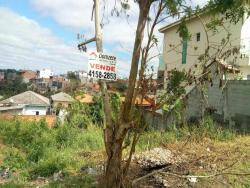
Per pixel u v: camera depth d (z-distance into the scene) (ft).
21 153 36.40
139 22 14.17
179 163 24.04
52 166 28.22
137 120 14.16
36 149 35.24
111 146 14.15
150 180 21.65
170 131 35.06
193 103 50.55
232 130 39.45
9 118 60.75
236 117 47.98
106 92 15.11
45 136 41.11
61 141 39.73
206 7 14.85
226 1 14.40
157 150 27.07
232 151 28.48
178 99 14.93
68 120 51.39
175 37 82.17
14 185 24.54
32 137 42.06
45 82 247.91
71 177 24.89
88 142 38.14
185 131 34.24
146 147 29.94
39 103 154.40
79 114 48.91
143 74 14.28
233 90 48.75
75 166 28.04
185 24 15.64
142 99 14.37
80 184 22.89
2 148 38.86
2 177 27.99
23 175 28.07
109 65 15.47
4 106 139.33
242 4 14.56
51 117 70.79
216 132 35.88
